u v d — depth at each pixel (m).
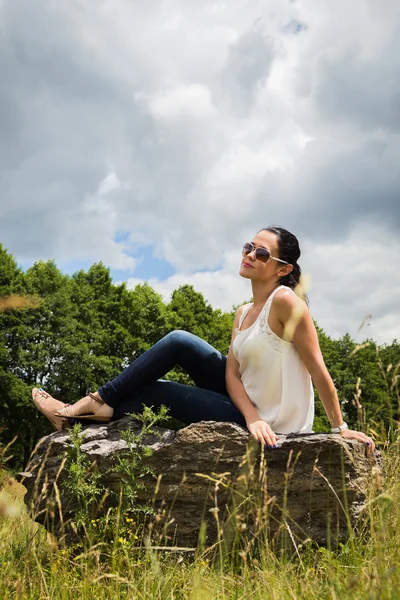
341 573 2.39
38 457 3.45
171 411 3.60
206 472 3.20
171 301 35.75
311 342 3.35
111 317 35.28
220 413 3.53
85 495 3.12
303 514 3.07
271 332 3.43
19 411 31.42
